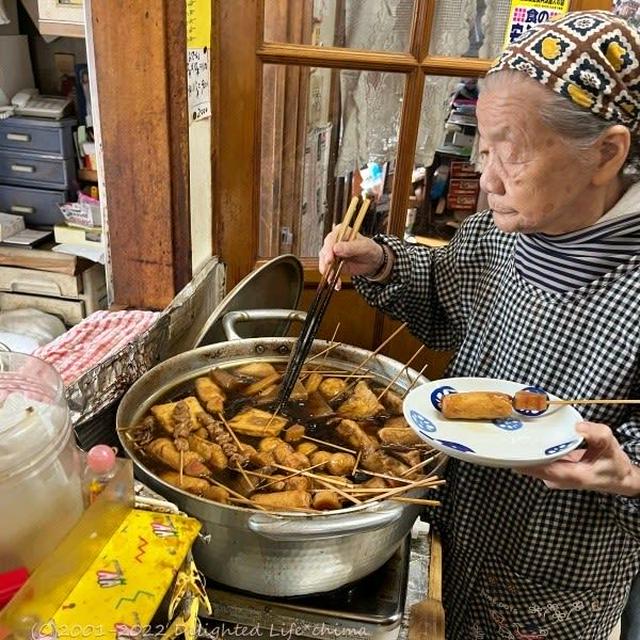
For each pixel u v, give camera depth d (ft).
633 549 3.89
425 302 4.50
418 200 6.09
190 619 2.54
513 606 3.96
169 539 2.57
